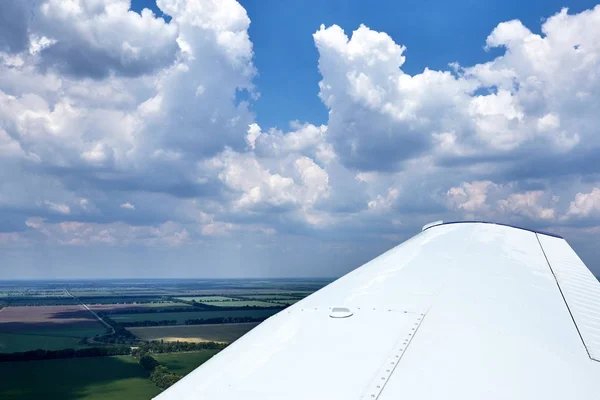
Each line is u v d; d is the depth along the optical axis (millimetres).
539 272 10828
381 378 5090
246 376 5438
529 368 5570
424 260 11133
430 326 6578
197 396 5133
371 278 9750
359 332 6430
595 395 5215
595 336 7145
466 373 5234
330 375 5199
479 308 7520
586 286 10117
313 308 7922
